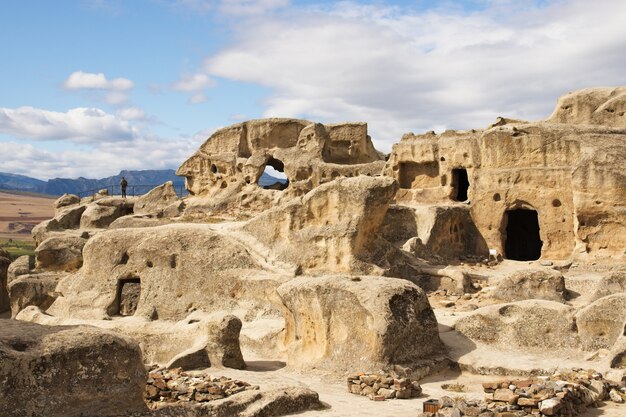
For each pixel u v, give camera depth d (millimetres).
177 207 41094
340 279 14867
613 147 24125
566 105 28156
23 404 9531
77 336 10297
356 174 36438
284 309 15898
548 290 18625
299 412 11508
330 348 14344
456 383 13562
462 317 15906
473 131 29031
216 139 43281
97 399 10141
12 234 101500
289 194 37812
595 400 11883
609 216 23422
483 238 27016
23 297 23469
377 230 20969
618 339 13742
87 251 20734
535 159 25984
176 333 16375
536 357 14461
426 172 30531
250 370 14922
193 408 10891
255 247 20766
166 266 19844
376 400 12227
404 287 14641
